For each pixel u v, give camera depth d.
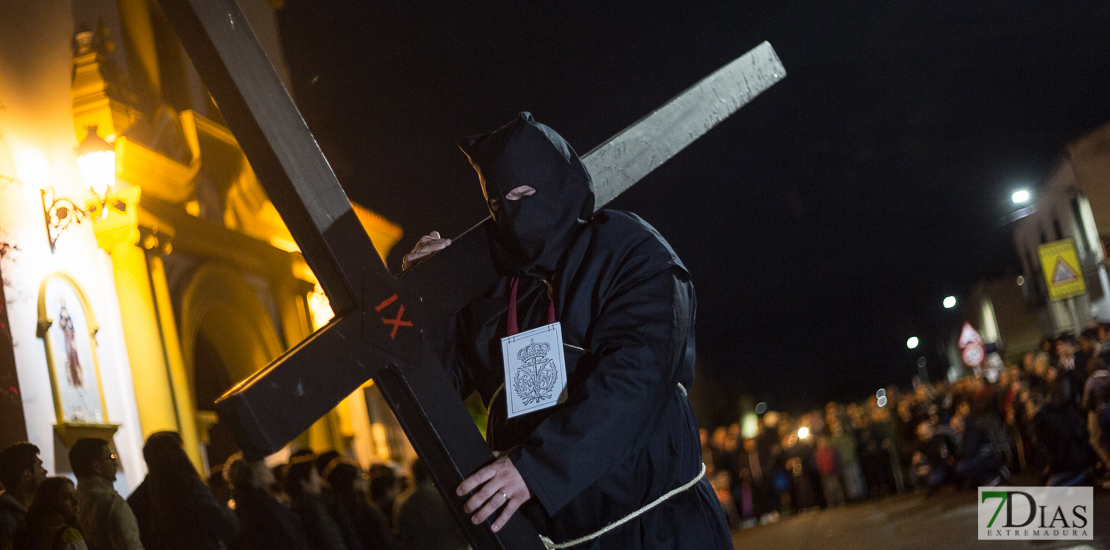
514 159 2.15
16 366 6.94
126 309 8.25
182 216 9.20
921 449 17.39
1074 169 23.42
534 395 2.12
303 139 1.86
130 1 9.60
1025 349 36.72
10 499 4.81
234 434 1.71
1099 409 9.85
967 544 8.09
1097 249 24.06
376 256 1.92
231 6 1.81
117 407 7.97
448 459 1.93
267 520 5.70
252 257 10.66
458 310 2.23
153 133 8.96
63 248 7.74
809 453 19.84
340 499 6.78
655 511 2.14
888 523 11.95
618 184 2.45
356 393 12.54
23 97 7.76
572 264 2.17
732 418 49.91
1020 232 33.28
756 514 19.61
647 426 2.01
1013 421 15.42
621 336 2.06
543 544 2.02
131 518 4.93
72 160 8.14
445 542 6.85
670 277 2.13
